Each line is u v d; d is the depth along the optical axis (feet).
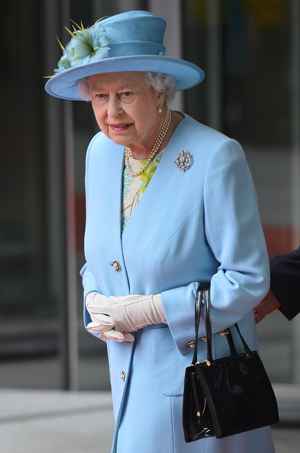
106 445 45.27
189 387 25.27
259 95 97.81
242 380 25.44
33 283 80.53
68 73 25.22
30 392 54.24
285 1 92.99
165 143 26.30
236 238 25.08
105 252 26.84
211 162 25.31
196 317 25.20
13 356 61.93
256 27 92.99
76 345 52.65
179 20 46.70
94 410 50.55
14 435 46.96
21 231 87.71
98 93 25.52
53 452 44.37
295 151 96.37
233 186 25.20
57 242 81.25
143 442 26.17
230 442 26.73
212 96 58.85
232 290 25.02
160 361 26.11
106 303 26.27
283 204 83.92
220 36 60.29
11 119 92.89
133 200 26.68
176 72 25.44
